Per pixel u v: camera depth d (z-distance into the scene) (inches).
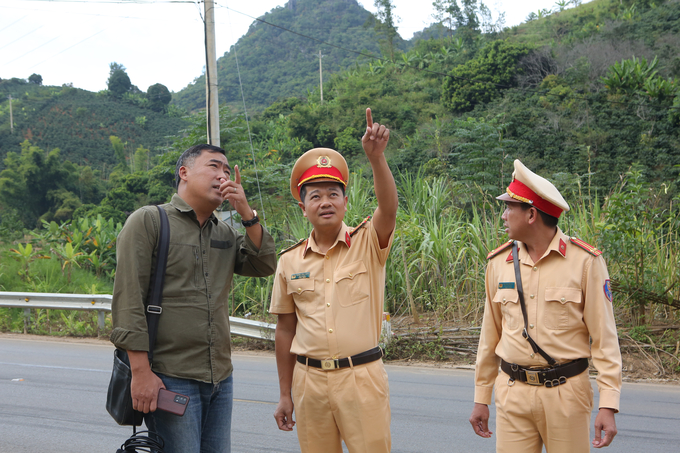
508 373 95.7
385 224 96.6
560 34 2385.6
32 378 248.5
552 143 1075.3
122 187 1979.6
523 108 1204.5
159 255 91.0
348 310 95.0
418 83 1993.1
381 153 90.3
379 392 94.2
